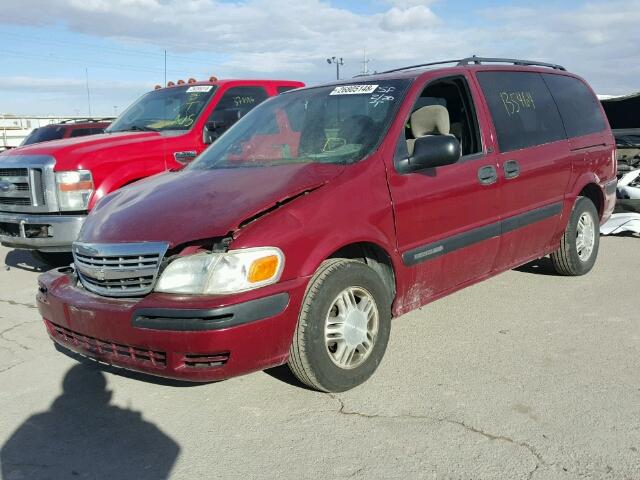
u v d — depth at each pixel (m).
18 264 7.90
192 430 3.41
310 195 3.58
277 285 3.29
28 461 3.16
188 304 3.13
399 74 4.68
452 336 4.64
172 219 3.49
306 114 4.65
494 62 5.35
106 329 3.37
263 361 3.32
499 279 6.18
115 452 3.22
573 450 3.01
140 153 6.64
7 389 4.03
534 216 5.13
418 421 3.37
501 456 2.99
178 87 8.30
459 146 4.17
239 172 4.05
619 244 8.00
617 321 4.86
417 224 4.05
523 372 3.94
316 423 3.40
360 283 3.71
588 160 5.84
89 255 3.59
